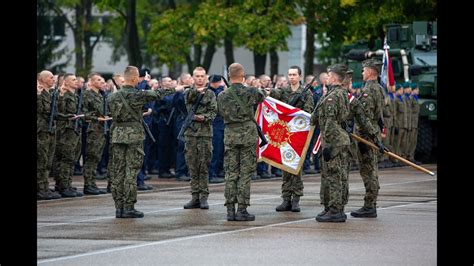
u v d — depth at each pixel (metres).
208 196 35.81
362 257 22.48
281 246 24.11
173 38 73.25
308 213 30.88
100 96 37.00
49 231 26.81
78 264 21.70
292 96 31.70
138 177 38.50
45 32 93.69
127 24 77.62
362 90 30.12
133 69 29.56
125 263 21.81
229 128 28.91
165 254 22.98
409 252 23.20
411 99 52.47
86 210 31.92
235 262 21.92
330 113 28.16
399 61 55.78
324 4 70.19
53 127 34.81
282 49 70.56
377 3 68.56
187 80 42.94
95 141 36.94
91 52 96.38
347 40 71.31
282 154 30.50
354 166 49.09
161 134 44.19
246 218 28.97
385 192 37.41
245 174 28.91
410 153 52.84
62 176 36.03
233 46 75.56
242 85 28.94
